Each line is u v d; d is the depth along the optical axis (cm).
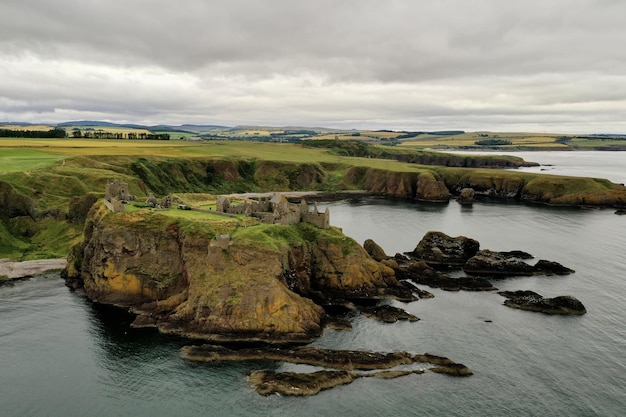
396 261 11619
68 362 6938
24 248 11962
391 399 6184
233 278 8069
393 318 8412
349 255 9644
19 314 8456
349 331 7956
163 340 7538
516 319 8588
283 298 7875
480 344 7656
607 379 6656
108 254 9044
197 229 8762
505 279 10800
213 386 6384
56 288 9712
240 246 8262
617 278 10781
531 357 7256
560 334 8006
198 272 8356
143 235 9031
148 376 6606
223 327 7725
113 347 7344
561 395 6294
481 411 5975
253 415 5844
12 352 7188
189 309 8012
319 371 6656
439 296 9669
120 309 8681
